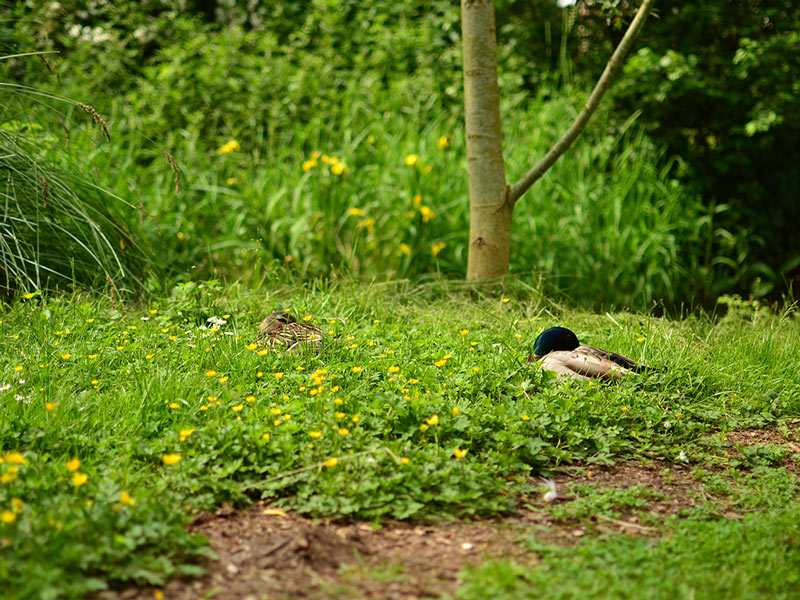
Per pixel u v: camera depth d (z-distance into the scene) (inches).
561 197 616.7
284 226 572.7
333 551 203.8
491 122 511.8
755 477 273.3
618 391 327.0
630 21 695.1
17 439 247.3
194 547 194.4
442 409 282.5
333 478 231.0
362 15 749.3
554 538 216.7
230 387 304.8
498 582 179.2
